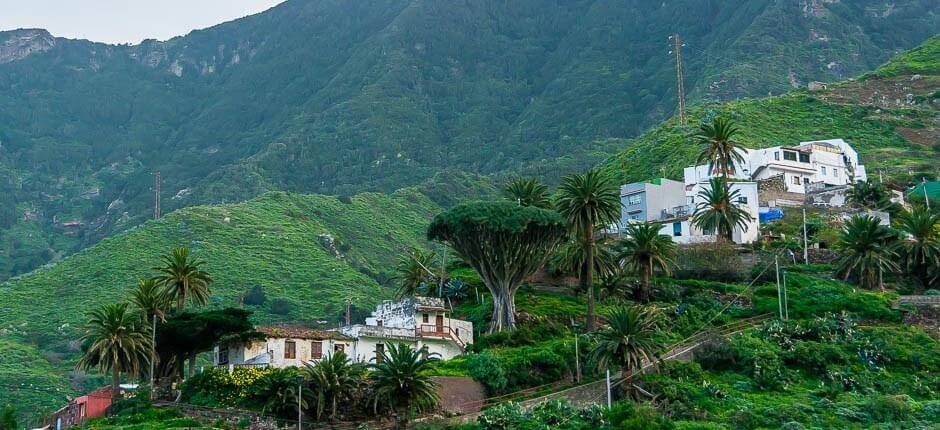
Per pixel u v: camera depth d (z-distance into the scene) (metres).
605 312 143.38
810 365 127.88
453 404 116.31
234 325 123.88
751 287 154.12
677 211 181.00
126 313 126.81
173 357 128.38
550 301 149.88
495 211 135.75
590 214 143.12
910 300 145.38
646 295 149.00
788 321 139.38
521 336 134.88
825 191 197.50
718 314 144.50
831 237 169.88
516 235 135.75
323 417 110.31
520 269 139.88
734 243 168.38
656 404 115.31
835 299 145.25
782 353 129.75
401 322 139.12
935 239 155.50
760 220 184.25
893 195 199.88
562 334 138.00
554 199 168.00
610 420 109.62
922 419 112.94
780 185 196.88
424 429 107.31
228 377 116.06
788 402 117.81
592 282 142.12
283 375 113.56
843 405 116.44
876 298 146.25
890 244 157.12
